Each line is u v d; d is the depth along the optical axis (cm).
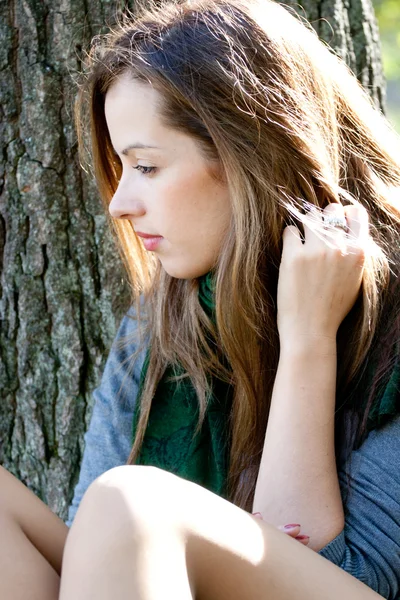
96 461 217
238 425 190
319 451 167
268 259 183
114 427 217
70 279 243
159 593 122
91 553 127
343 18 253
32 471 252
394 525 165
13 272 245
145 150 178
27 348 246
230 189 177
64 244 241
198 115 174
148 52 177
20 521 160
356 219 179
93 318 244
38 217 241
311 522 164
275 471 167
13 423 252
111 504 132
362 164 194
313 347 173
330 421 170
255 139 176
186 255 184
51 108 237
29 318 245
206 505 138
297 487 165
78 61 236
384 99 273
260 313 184
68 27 235
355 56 259
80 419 247
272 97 177
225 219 181
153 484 136
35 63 237
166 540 129
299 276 174
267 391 188
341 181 192
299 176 179
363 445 170
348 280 174
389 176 199
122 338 223
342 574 144
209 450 200
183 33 179
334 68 194
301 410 169
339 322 176
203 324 199
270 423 171
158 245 186
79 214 241
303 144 179
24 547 147
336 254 173
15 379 251
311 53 187
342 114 194
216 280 185
